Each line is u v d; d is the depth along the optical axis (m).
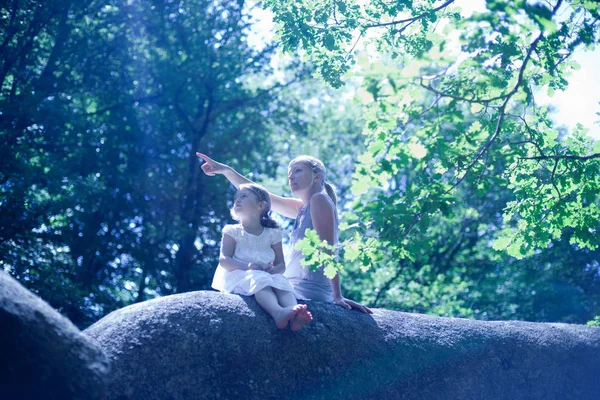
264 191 4.88
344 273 18.81
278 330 4.26
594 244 6.25
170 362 3.85
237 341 4.07
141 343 3.84
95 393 3.40
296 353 4.25
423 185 5.02
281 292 4.45
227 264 4.59
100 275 18.36
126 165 18.80
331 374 4.35
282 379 4.15
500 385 5.11
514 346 5.32
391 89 4.35
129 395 3.69
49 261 14.65
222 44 20.14
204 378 3.92
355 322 4.70
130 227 18.97
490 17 4.24
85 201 15.67
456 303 16.66
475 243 21.12
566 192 6.21
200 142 21.27
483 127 5.28
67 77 16.80
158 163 20.19
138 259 18.48
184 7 19.47
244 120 21.70
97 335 3.90
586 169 5.96
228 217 20.69
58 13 15.91
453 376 4.91
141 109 19.95
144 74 19.23
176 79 18.84
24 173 13.17
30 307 3.31
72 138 15.10
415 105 4.70
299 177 5.22
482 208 20.48
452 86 4.68
